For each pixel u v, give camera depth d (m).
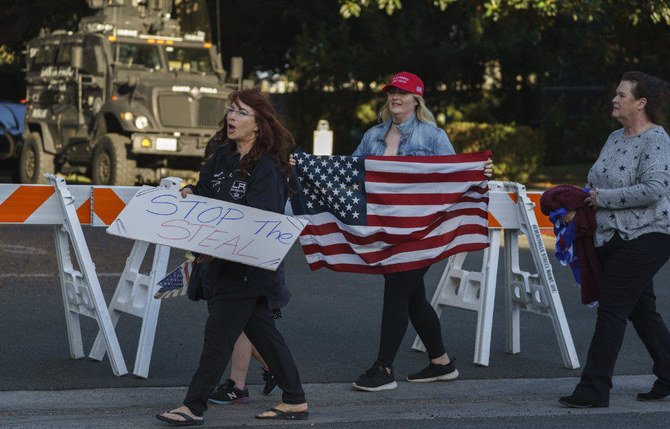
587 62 50.78
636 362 14.34
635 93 11.68
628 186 11.66
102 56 36.12
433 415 11.40
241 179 10.34
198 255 10.38
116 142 34.84
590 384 11.79
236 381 11.59
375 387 12.34
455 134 42.03
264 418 10.95
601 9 35.72
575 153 51.44
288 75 50.28
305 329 15.96
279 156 10.35
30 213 12.69
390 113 12.83
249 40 55.50
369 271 12.38
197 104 35.69
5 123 41.75
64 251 13.15
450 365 13.02
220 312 10.35
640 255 11.61
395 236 12.38
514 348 14.71
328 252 12.49
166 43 37.03
